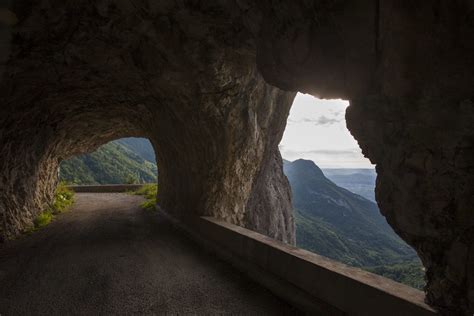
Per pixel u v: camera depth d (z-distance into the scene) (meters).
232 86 8.59
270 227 13.29
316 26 3.89
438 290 2.93
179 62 7.79
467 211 2.64
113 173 77.62
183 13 6.29
